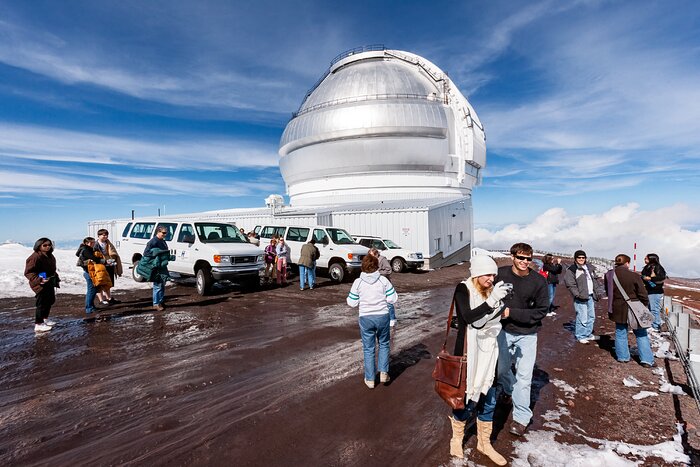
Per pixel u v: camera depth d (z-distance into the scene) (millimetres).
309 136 37688
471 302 3049
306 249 12156
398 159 35656
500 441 3428
